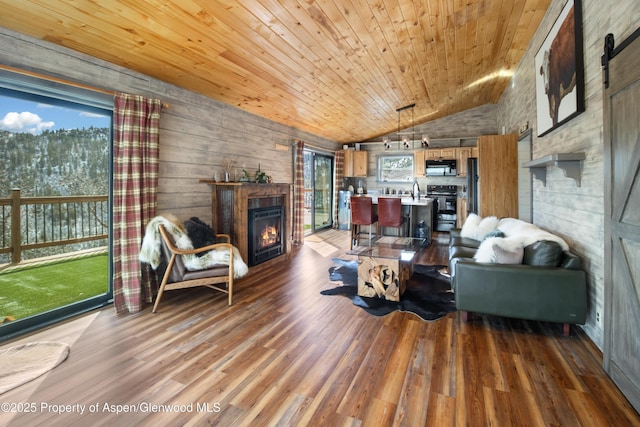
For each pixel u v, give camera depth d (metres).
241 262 3.21
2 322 2.42
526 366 2.00
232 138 4.45
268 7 2.47
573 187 2.64
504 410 1.60
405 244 4.15
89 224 3.01
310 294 3.39
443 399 1.69
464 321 2.68
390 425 1.51
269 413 1.59
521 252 2.59
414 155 7.94
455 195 7.64
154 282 3.21
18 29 2.24
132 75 3.07
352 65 3.81
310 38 3.04
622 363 1.72
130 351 2.19
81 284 3.13
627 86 1.65
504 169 4.99
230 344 2.30
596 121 2.20
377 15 2.88
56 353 2.15
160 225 2.89
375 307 3.02
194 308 2.99
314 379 1.88
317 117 5.73
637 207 1.60
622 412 1.58
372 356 2.14
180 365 2.03
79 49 2.58
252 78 3.66
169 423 1.52
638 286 1.59
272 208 4.75
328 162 8.44
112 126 3.00
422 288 3.58
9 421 1.53
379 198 5.47
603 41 2.08
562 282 2.30
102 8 2.16
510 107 5.44
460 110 7.52
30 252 2.67
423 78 4.76
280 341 2.35
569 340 2.34
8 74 2.21
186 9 2.32
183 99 3.65
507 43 3.97
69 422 1.53
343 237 7.11
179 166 3.60
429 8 2.91
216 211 4.04
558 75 2.83
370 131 7.75
